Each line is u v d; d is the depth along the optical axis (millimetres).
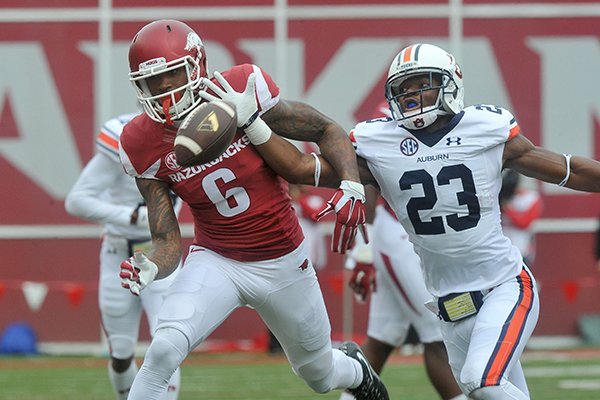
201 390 32000
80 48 44375
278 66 44469
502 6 44500
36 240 44344
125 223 23688
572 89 44500
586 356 40844
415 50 17766
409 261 23016
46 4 44281
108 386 33406
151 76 17156
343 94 44438
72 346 44188
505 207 38031
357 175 17578
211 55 44469
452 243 17906
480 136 17781
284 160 17641
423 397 29516
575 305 44375
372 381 20625
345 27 44500
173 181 17875
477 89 44500
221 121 16547
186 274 18156
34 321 44312
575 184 18094
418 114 17625
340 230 17484
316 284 18859
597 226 43062
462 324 18203
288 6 44438
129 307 24156
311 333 18797
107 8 44375
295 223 18453
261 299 18375
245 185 17781
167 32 17234
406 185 17875
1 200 44281
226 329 44469
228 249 18172
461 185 17719
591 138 44500
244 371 37438
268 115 17812
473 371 16656
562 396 29797
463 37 44469
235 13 44406
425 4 44469
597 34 44500
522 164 18094
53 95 44281
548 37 44500
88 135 44281
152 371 17375
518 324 17219
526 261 39406
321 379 19375
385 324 23797
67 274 44406
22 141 44219
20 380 35156
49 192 44281
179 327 17438
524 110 44500
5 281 44281
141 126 17750
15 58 44281
